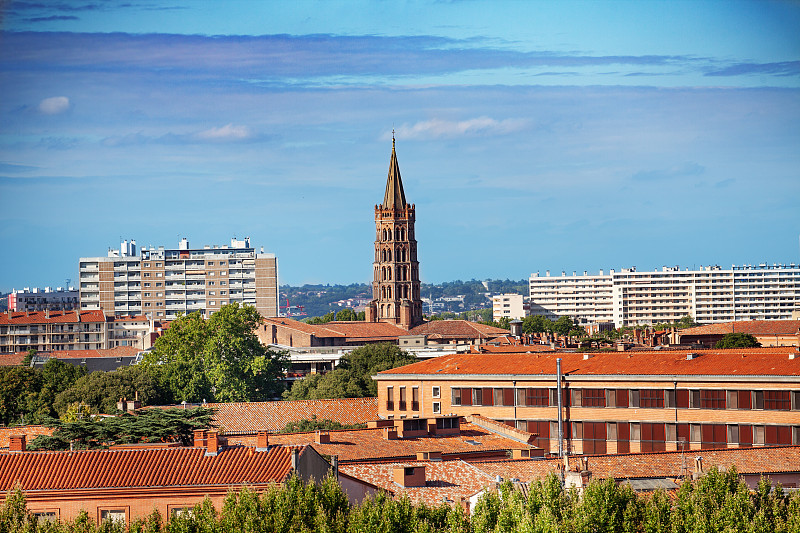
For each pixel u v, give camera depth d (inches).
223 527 7815.0
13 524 7790.4
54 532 7775.6
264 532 7795.3
